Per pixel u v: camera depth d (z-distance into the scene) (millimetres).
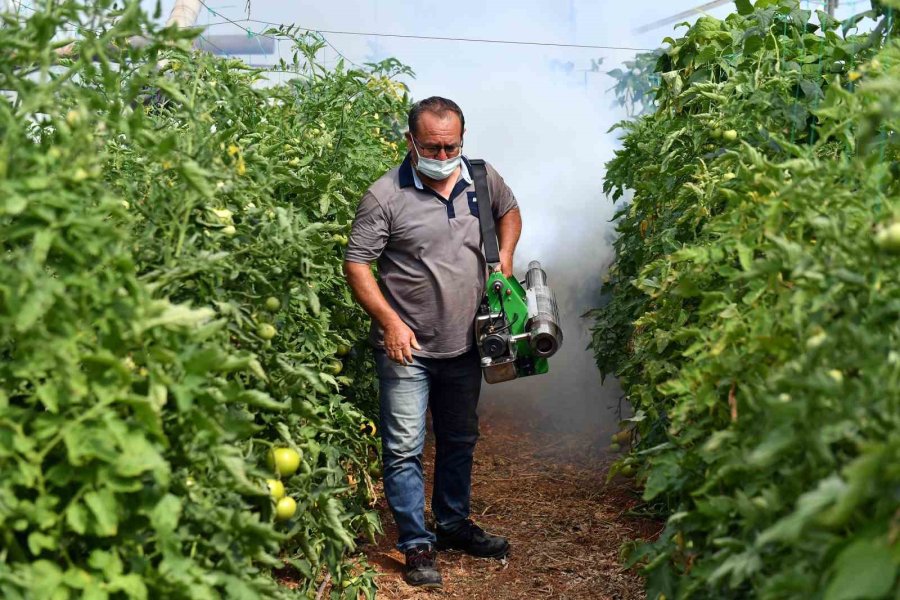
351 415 3422
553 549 4016
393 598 3584
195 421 2002
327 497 2793
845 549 1457
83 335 1867
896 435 1365
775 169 2363
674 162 4004
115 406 1913
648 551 2617
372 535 3680
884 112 1831
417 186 3564
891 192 2396
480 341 3607
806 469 1760
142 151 2730
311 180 3908
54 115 2018
